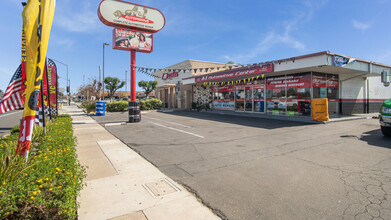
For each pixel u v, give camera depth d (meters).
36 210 2.31
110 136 8.48
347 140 7.07
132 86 12.38
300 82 13.12
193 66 21.84
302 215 2.89
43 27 3.68
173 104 25.55
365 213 2.91
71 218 2.54
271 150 6.09
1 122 13.90
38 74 3.61
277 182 3.95
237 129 9.73
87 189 3.68
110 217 2.85
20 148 3.48
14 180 2.83
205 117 15.08
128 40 11.60
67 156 3.76
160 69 11.87
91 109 20.08
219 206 3.15
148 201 3.29
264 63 12.05
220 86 19.80
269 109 15.27
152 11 12.01
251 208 3.09
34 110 3.59
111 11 11.02
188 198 3.39
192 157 5.55
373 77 16.97
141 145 6.89
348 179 4.01
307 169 4.57
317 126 9.93
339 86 14.30
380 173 4.26
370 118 12.72
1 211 2.11
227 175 4.32
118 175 4.34
